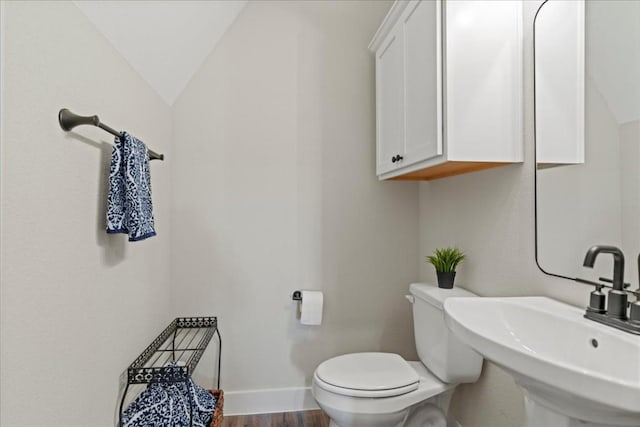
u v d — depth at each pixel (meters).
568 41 1.17
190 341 2.15
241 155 2.20
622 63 0.98
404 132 1.76
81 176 1.15
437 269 1.84
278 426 2.04
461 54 1.40
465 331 0.95
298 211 2.25
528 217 1.36
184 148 2.16
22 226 0.88
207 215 2.17
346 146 2.30
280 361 2.23
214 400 1.74
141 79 1.71
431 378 1.72
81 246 1.15
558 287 1.21
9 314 0.83
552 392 0.76
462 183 1.85
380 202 2.32
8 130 0.83
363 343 2.30
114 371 1.37
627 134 0.96
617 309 0.93
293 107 2.25
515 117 1.41
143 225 1.33
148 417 1.43
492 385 1.58
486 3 1.41
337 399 1.54
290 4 2.26
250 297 2.21
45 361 0.96
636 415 0.65
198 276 2.16
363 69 2.32
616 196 0.99
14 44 0.85
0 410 0.81
